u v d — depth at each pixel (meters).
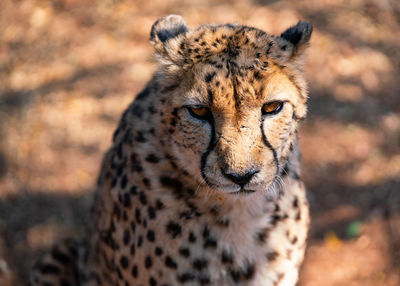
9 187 11.38
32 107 12.13
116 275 6.88
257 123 5.45
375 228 10.63
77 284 8.37
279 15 13.04
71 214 10.95
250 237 6.31
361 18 13.45
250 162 5.39
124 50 12.62
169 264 6.27
